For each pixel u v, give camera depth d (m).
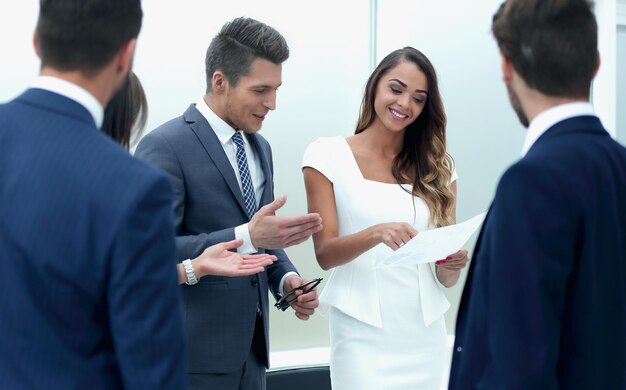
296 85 3.57
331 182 2.38
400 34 3.68
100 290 1.10
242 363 2.12
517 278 1.17
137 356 1.08
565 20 1.23
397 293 2.35
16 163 1.10
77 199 1.08
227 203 2.09
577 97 1.28
